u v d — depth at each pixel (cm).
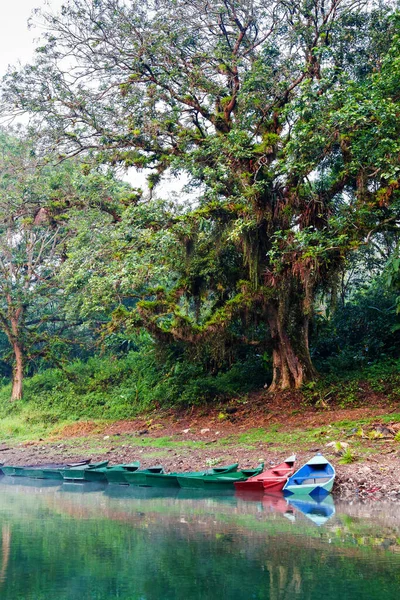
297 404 1820
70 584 675
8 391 2966
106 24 1802
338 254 1622
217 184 1644
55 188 1909
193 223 1659
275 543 827
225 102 1848
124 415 2252
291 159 1550
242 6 1778
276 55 1747
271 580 676
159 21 1772
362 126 1464
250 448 1512
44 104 1858
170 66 1820
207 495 1262
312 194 1617
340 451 1316
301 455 1376
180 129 1866
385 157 1385
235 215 1692
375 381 1867
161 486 1357
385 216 1634
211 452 1538
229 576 694
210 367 2253
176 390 2191
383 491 1120
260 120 1769
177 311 1733
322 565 725
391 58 1382
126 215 1633
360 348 2161
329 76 1647
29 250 2742
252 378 2138
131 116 1853
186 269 1809
